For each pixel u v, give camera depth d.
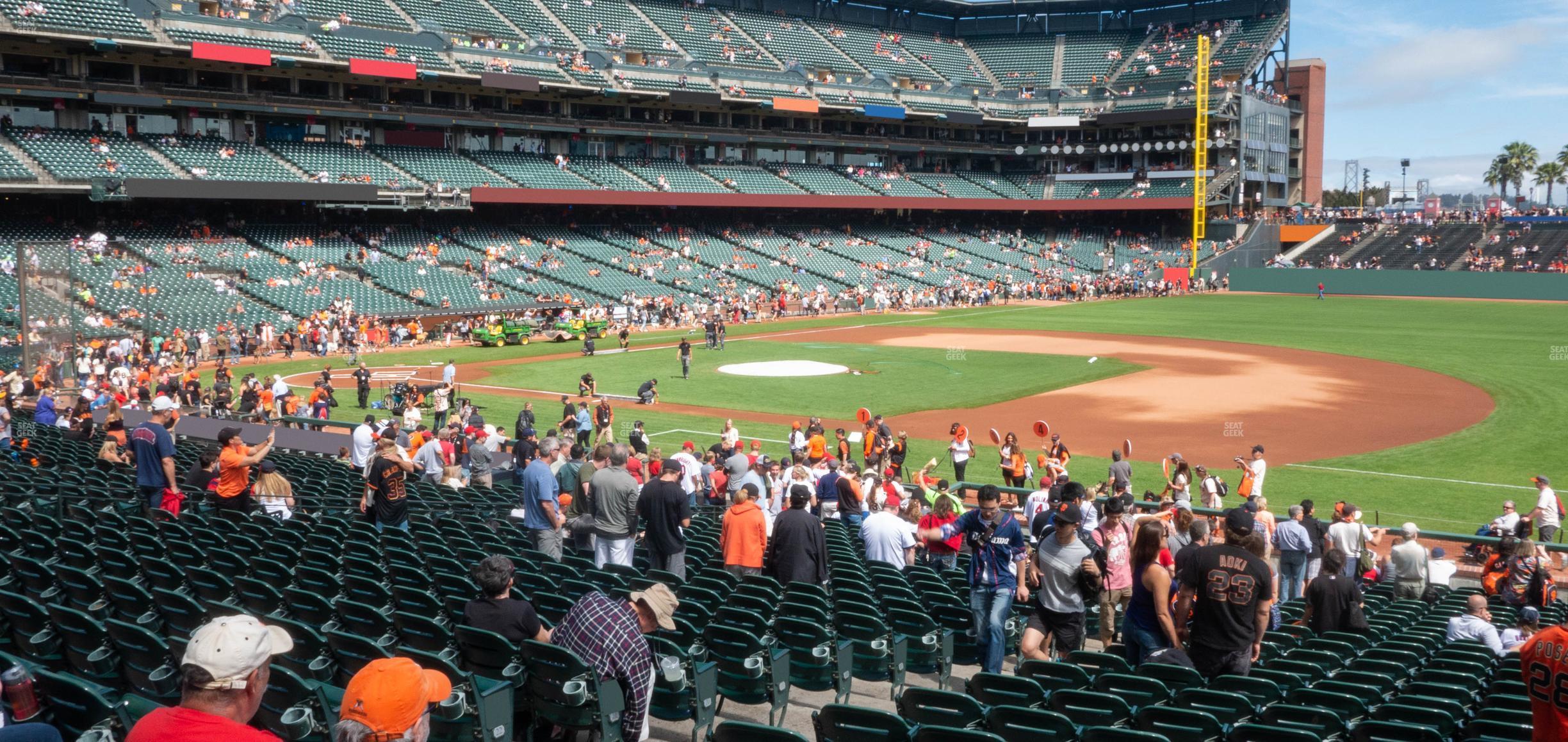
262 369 50.06
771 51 98.81
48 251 34.97
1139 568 9.81
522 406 39.72
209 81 68.38
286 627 8.49
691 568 13.92
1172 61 107.81
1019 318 76.94
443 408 35.91
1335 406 40.50
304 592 9.77
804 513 12.46
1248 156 107.38
